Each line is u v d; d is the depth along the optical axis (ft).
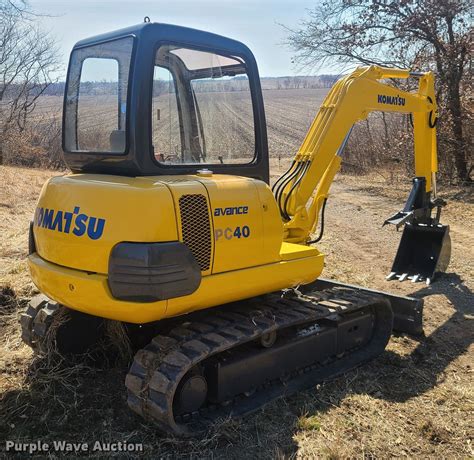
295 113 138.51
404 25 46.50
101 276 10.16
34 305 13.89
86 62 12.58
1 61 76.84
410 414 11.89
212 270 10.91
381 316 15.39
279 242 12.19
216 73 12.44
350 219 35.70
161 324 12.84
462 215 35.22
